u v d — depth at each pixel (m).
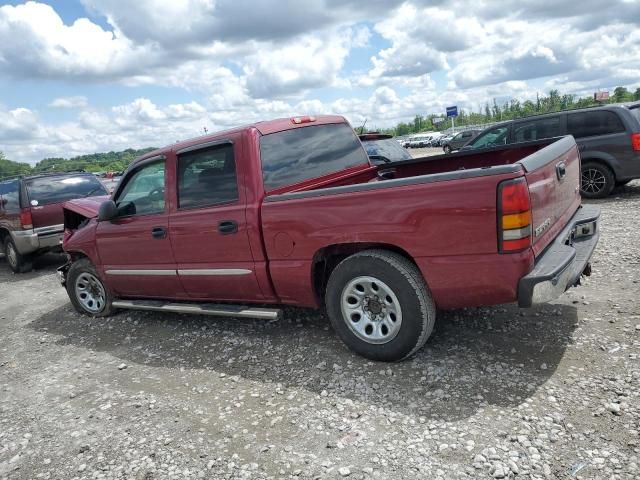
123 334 5.47
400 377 3.62
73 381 4.41
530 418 2.96
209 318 5.53
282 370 4.02
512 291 3.24
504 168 3.13
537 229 3.35
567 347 3.71
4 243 10.12
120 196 5.43
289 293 4.25
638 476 2.42
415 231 3.44
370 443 2.95
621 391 3.08
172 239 4.83
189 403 3.72
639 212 7.80
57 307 7.03
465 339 4.04
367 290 3.78
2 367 5.00
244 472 2.85
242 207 4.27
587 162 9.41
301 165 4.71
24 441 3.51
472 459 2.69
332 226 3.78
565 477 2.48
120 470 3.03
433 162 5.41
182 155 4.71
